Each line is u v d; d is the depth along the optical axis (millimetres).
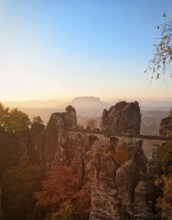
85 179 74125
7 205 76500
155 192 50219
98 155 58531
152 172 52562
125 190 51719
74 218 64812
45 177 84750
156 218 48312
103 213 54594
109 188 54062
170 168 49906
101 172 55594
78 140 88375
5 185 79000
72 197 70062
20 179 80250
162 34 12508
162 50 12703
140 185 50750
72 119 95500
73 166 81688
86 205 65250
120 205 52344
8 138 88000
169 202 42375
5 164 85062
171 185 39594
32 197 78188
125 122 84312
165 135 72812
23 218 74562
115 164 55938
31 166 83375
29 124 98562
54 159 85625
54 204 72875
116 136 80750
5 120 91500
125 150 74062
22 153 89938
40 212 72750
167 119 74312
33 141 91250
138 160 72438
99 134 84438
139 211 49594
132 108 85375
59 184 75438
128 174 51938
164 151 52781
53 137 89250
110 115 88750
